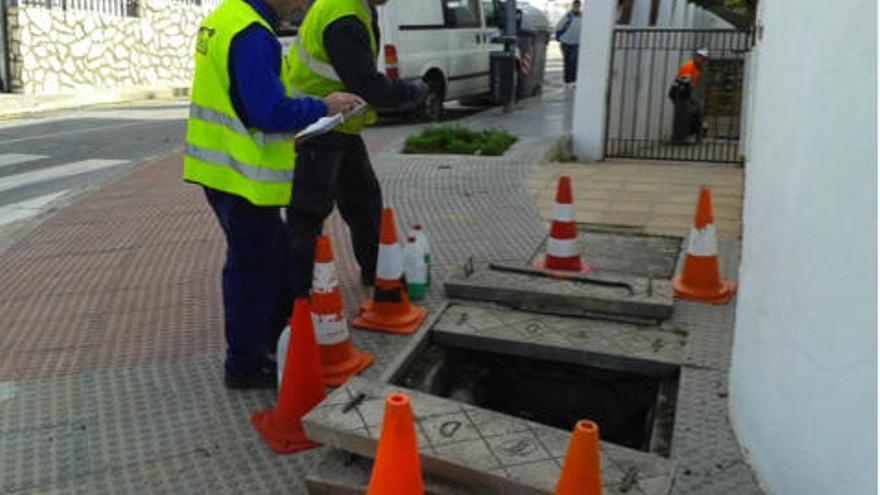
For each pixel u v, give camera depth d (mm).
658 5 11156
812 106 2387
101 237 6219
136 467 3061
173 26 20375
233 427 3312
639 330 4027
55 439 3256
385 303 4086
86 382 3727
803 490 2477
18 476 3018
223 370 3803
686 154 9594
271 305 3531
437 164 8273
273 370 3646
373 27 4008
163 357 3971
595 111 8898
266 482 2951
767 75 2967
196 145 3232
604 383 3855
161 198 7457
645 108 10414
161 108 15570
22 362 3959
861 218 2148
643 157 9234
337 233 5875
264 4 3211
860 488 2170
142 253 5746
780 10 2805
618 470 2643
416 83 4168
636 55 9609
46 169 9148
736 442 3066
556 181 7547
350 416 2924
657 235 5805
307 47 3916
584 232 5906
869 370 2129
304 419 2906
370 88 3799
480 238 5688
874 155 2092
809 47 2436
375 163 8398
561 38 17734
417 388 3678
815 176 2365
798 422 2500
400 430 2191
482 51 14086
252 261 3400
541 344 3863
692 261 4457
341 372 3611
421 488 2244
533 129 11906
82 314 4590
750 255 3035
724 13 14555
